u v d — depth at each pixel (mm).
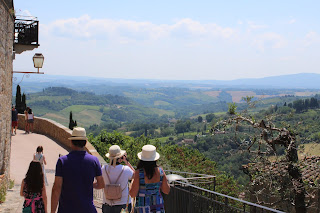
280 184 10906
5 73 9555
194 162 25438
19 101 33531
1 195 8797
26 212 5473
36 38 14445
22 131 23391
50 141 19578
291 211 11766
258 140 10711
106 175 4785
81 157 4027
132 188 4117
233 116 11133
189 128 145625
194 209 6484
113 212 4762
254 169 11039
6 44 9625
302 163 10383
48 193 10109
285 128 10539
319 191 12031
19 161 14641
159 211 4090
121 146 25922
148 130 181375
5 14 9234
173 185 7480
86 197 3957
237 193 18906
